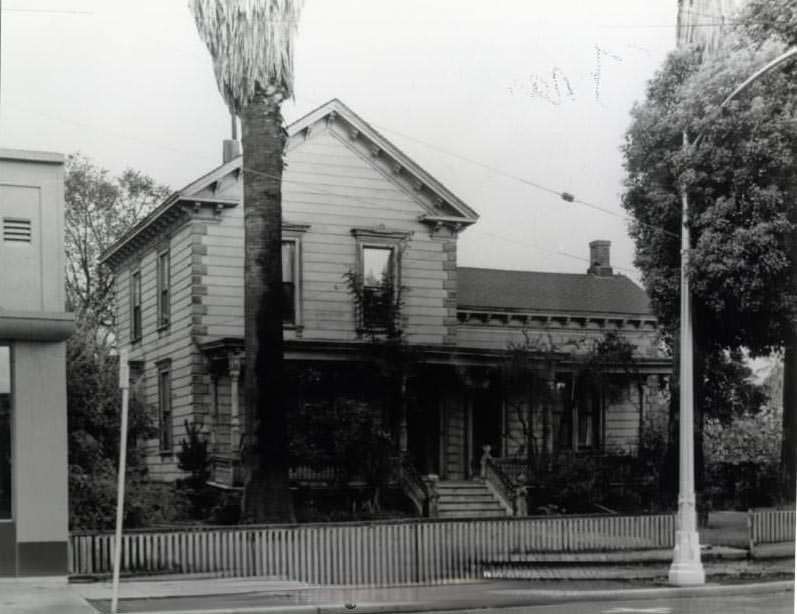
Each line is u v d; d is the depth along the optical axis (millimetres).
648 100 24641
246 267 19859
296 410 21016
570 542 19922
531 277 24031
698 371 24578
